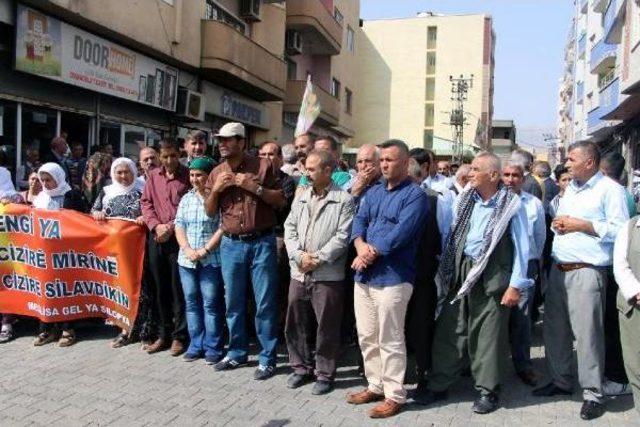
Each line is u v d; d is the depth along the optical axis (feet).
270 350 16.81
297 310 15.84
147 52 41.06
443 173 32.35
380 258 14.38
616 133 71.46
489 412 14.53
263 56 54.49
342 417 14.15
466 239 14.79
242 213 16.44
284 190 18.43
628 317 12.67
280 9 65.46
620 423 13.92
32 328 20.98
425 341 15.21
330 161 15.43
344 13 99.40
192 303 17.92
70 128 36.29
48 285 18.90
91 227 19.06
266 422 13.74
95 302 19.58
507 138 230.89
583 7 106.52
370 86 170.50
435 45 168.04
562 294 15.21
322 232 15.29
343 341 17.53
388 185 14.82
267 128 65.62
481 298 14.55
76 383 15.89
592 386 14.16
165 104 44.37
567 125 146.92
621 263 12.64
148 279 19.13
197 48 45.91
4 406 14.29
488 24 165.99
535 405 15.08
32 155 31.99
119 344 19.22
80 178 30.71
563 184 21.53
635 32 51.03
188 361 17.93
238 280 16.84
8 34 30.27
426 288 15.21
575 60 121.49
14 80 31.17
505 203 14.28
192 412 14.20
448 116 166.91
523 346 16.67
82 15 32.50
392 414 14.26
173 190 18.62
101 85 36.60
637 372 12.60
